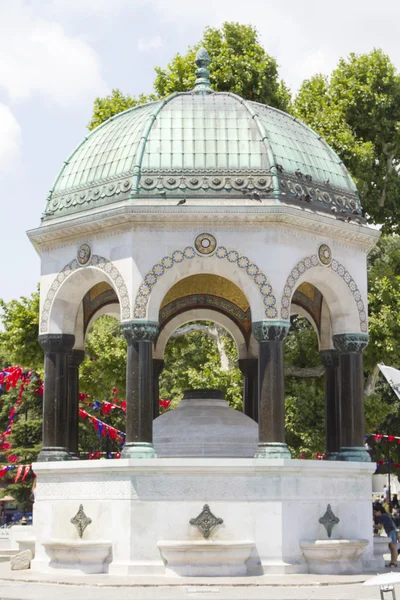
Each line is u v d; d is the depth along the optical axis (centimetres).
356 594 1867
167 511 2136
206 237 2270
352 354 2455
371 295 3412
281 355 2256
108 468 2180
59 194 2500
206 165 2328
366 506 2345
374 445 5428
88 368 3684
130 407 2234
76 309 2475
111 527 2170
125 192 2317
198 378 3800
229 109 2467
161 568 2112
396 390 2055
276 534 2134
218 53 3900
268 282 2259
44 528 2319
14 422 5847
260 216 2258
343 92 3828
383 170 3866
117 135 2491
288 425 3806
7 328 3688
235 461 2138
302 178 2392
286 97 3922
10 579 2109
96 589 1948
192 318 2831
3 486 6662
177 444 2378
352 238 2459
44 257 2483
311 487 2214
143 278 2258
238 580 2030
